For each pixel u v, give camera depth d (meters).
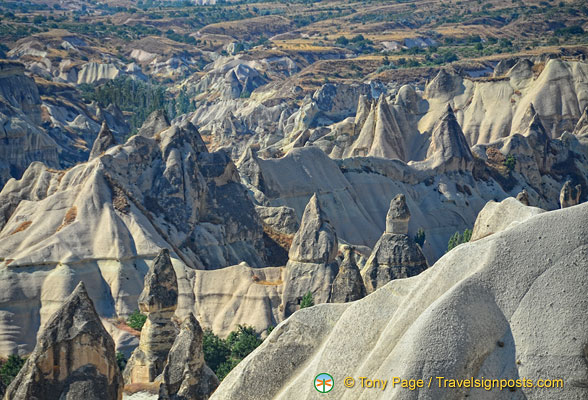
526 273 38.38
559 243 38.34
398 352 38.28
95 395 62.44
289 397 42.44
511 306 38.16
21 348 169.00
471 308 37.94
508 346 37.59
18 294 176.12
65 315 63.84
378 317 41.59
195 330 74.25
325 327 44.72
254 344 146.00
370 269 152.12
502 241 39.34
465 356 36.94
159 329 108.12
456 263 40.12
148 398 98.06
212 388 74.00
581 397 36.03
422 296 39.97
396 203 153.38
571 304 37.22
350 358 41.22
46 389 62.69
